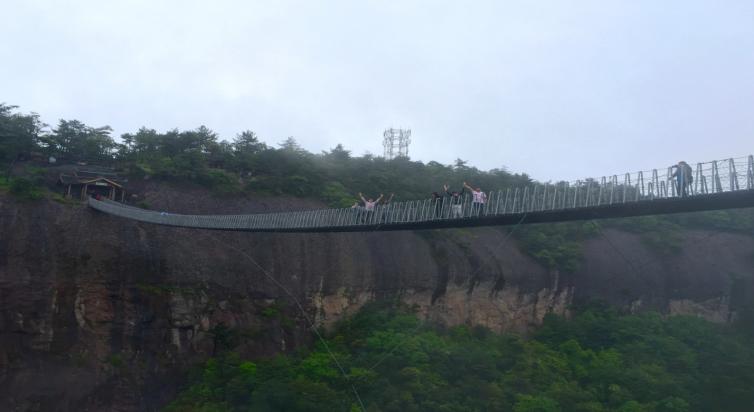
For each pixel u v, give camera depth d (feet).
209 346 145.28
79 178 160.15
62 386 123.95
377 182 201.26
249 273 159.22
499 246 206.18
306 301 164.45
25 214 134.92
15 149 160.15
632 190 81.82
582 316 198.90
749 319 213.05
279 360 142.00
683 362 167.94
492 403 131.85
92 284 135.95
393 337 152.56
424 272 183.42
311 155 212.43
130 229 146.92
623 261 224.94
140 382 132.26
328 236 176.14
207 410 121.19
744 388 152.46
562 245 215.10
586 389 151.43
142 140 193.06
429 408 127.13
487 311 190.70
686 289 225.97
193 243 154.81
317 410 118.11
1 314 124.36
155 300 141.69
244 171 189.78
